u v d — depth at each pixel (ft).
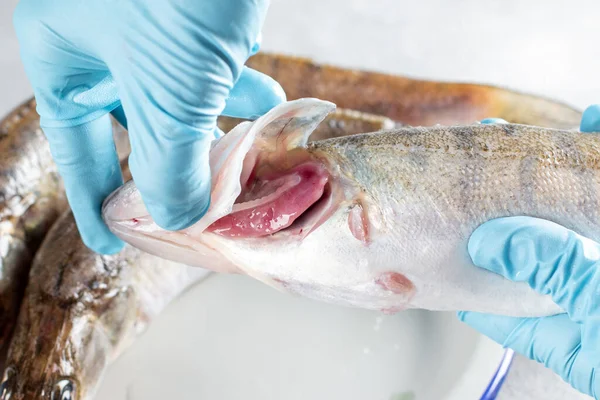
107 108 1.05
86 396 1.36
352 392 1.34
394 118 1.86
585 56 2.19
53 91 0.99
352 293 1.02
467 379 1.23
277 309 1.47
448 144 0.99
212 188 0.96
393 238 0.99
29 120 1.68
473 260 0.99
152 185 0.91
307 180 0.99
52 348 1.37
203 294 1.51
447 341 1.34
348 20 2.48
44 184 1.64
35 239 1.61
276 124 0.97
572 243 0.97
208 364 1.40
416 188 0.98
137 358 1.42
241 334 1.44
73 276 1.45
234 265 1.05
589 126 1.12
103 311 1.44
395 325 1.40
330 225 0.99
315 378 1.36
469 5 2.49
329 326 1.43
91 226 1.13
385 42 2.35
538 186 0.99
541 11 2.43
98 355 1.41
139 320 1.49
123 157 1.72
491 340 1.25
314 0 2.58
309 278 1.01
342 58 2.27
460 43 2.31
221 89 0.88
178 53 0.85
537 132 1.01
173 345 1.44
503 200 0.99
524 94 1.77
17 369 1.36
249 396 1.36
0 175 1.57
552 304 1.05
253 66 1.87
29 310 1.43
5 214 1.56
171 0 0.83
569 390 1.29
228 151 0.96
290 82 1.87
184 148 0.89
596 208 0.99
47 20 0.90
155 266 1.51
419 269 1.00
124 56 0.86
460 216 0.98
